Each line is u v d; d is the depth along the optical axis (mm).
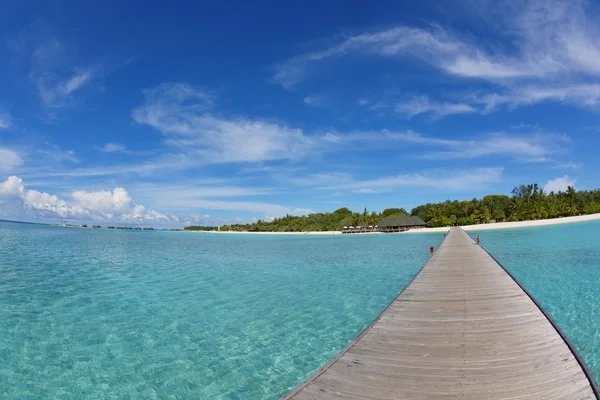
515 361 5465
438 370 5211
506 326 7156
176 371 7531
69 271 20875
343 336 9539
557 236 36969
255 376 7312
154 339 9375
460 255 19078
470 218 79188
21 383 7004
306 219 109625
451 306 8773
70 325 10492
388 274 19000
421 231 71250
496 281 11648
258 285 16453
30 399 6418
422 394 4523
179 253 34312
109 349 8703
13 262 24578
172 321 10883
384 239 54750
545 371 5094
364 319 10984
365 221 89188
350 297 13812
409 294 10172
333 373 5180
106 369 7621
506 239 36500
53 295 14383
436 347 6125
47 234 67938
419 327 7234
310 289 15391
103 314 11641
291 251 36031
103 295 14422
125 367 7723
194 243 54438
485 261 16438
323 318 11109
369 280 17312
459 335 6707
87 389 6793
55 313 11734
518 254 23266
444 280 12055
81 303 13086
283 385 6941
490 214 85250
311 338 9398
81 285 16562
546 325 7156
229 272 20750
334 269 21406
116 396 6551
